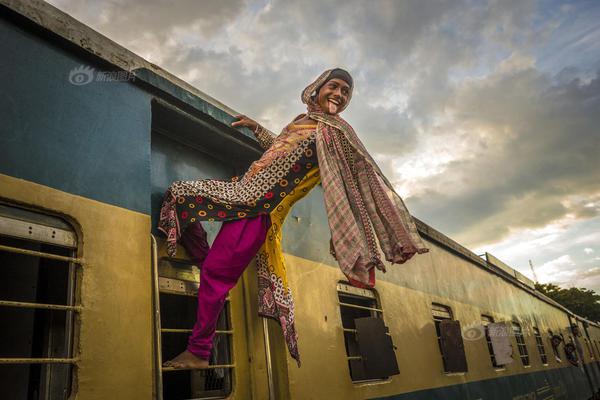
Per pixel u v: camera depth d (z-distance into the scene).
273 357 3.51
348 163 2.89
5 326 2.44
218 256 2.62
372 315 5.21
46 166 2.25
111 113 2.68
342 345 4.28
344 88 2.96
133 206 2.61
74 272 2.25
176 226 2.70
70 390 2.10
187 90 3.22
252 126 3.57
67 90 2.48
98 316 2.23
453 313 7.68
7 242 2.49
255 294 3.52
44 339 2.34
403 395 5.08
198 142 3.56
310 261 4.31
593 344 24.42
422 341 6.11
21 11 2.32
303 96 2.99
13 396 2.37
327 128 2.83
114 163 2.59
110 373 2.20
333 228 2.59
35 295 2.49
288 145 2.79
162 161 3.25
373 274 2.62
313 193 4.80
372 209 2.83
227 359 3.16
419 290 6.63
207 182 2.78
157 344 2.43
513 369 9.96
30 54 2.37
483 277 10.29
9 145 2.14
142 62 2.94
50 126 2.34
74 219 2.29
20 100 2.25
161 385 2.38
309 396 3.59
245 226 2.67
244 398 3.15
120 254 2.44
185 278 3.00
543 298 15.93
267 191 2.71
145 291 2.50
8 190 2.07
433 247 7.86
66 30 2.52
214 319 2.56
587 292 46.09
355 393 4.19
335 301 4.45
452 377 6.62
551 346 14.81
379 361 4.42
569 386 14.92
